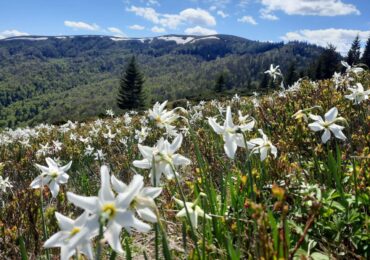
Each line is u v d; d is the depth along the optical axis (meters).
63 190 4.78
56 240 1.58
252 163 4.11
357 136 4.57
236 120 7.17
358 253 2.76
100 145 10.37
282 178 3.66
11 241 3.84
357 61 64.81
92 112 172.25
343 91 7.00
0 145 12.84
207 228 3.02
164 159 2.28
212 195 3.29
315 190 3.17
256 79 197.88
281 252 2.10
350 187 3.52
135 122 13.41
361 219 2.92
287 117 6.19
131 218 1.53
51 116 183.38
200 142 5.43
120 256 3.56
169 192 4.18
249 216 3.12
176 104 26.77
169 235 3.59
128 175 5.93
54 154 9.73
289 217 3.20
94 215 1.54
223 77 86.00
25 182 6.57
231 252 2.29
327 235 2.92
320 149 4.10
